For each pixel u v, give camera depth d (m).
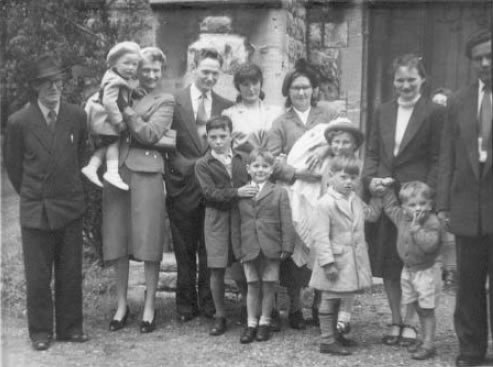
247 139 4.09
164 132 4.04
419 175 3.70
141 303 4.59
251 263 3.83
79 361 3.60
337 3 4.56
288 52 4.63
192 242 4.22
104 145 4.05
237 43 4.64
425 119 3.68
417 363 3.50
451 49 4.24
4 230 5.23
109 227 4.04
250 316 3.88
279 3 4.58
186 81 4.62
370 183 3.74
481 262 3.43
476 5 4.17
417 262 3.53
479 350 3.46
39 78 3.76
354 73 4.57
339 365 3.49
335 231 3.59
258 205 3.80
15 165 3.81
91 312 4.48
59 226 3.78
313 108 4.17
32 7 4.64
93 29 4.72
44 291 3.83
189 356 3.64
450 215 3.44
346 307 3.71
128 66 3.99
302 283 4.00
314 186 3.90
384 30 4.47
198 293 4.42
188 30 4.65
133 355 3.69
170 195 4.16
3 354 3.70
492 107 3.39
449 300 4.24
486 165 3.36
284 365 3.50
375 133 3.83
